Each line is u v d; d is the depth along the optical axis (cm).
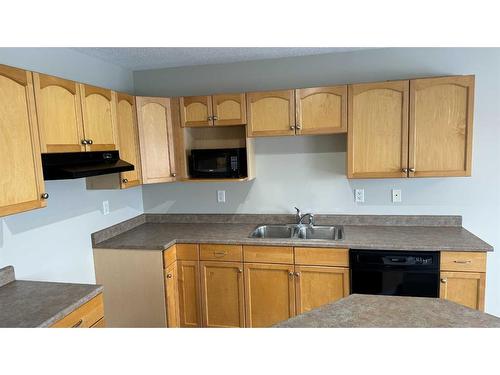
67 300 173
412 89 250
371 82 277
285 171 313
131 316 272
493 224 277
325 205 307
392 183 292
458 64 271
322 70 296
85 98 219
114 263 269
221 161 292
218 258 272
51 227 231
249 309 270
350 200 302
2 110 160
